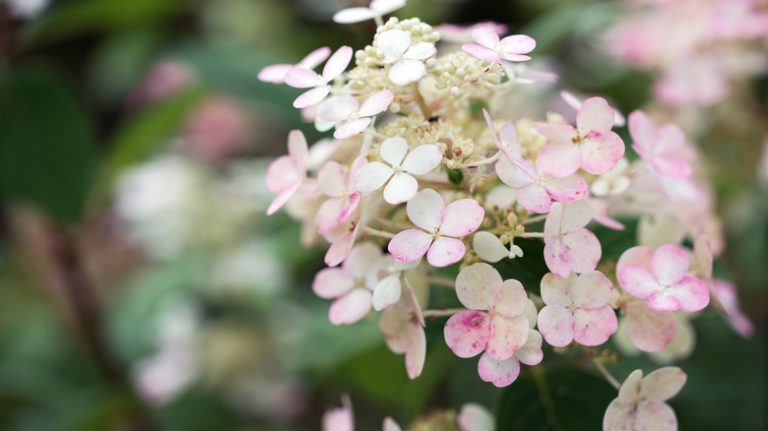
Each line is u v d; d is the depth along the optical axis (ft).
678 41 2.42
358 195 1.57
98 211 3.37
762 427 2.57
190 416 3.31
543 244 1.63
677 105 2.50
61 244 2.74
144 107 4.01
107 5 2.85
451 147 1.61
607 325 1.54
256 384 3.15
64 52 4.45
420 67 1.58
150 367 3.04
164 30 3.89
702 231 1.76
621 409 1.59
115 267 3.82
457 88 1.61
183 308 3.11
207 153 3.89
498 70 1.62
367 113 1.57
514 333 1.53
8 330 3.84
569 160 1.59
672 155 1.78
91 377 3.55
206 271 3.10
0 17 2.39
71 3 2.67
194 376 3.05
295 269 3.14
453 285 1.66
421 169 1.55
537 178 1.57
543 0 3.53
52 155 2.60
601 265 1.72
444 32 1.81
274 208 1.64
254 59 2.76
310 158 1.74
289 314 3.12
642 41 2.54
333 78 1.63
